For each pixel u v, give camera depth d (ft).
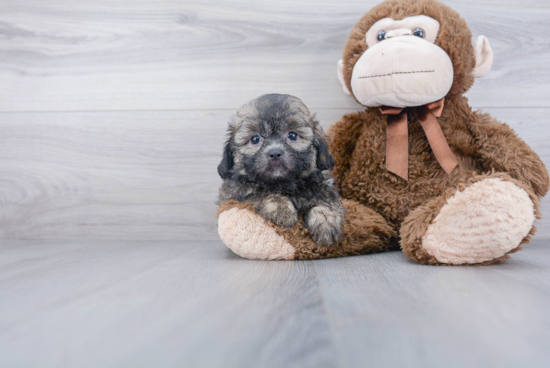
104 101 9.00
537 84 8.34
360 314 3.23
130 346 2.68
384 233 6.60
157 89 8.95
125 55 8.99
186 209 8.89
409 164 6.72
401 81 6.15
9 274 5.01
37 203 9.11
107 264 5.70
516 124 8.36
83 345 2.71
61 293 4.03
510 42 8.36
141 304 3.61
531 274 4.73
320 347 2.61
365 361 2.40
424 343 2.64
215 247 7.67
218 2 8.84
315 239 5.95
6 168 9.13
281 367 2.34
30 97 9.09
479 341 2.66
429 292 3.86
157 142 8.93
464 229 5.27
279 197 6.06
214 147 8.87
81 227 9.04
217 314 3.30
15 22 9.11
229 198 6.46
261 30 8.79
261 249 5.86
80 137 9.04
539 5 8.32
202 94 8.89
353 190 7.09
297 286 4.17
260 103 6.30
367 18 6.98
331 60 8.70
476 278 4.48
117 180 8.99
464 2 8.37
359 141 7.21
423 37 6.46
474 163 6.66
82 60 9.04
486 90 8.39
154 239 8.93
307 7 8.71
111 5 8.98
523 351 2.51
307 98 8.75
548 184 6.10
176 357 2.50
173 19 8.93
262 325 3.02
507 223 5.17
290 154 6.00
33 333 2.94
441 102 6.57
